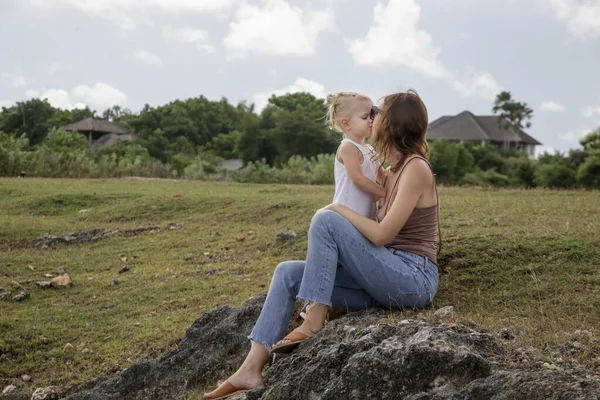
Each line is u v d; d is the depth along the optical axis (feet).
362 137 14.17
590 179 117.80
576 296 17.10
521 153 239.91
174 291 27.32
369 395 10.53
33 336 22.94
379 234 12.51
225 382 12.34
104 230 41.24
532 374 9.59
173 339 21.20
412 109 13.20
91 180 76.18
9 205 53.93
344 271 13.48
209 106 385.09
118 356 20.79
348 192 13.66
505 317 15.56
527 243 22.20
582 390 8.97
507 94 304.91
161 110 379.76
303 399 11.25
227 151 336.29
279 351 12.60
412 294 12.98
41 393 18.51
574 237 22.63
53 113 312.71
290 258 30.86
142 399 16.35
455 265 21.02
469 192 51.62
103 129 297.12
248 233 36.99
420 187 12.84
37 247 37.99
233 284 27.30
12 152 91.40
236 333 16.34
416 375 10.38
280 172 97.09
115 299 26.99
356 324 12.72
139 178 85.97
